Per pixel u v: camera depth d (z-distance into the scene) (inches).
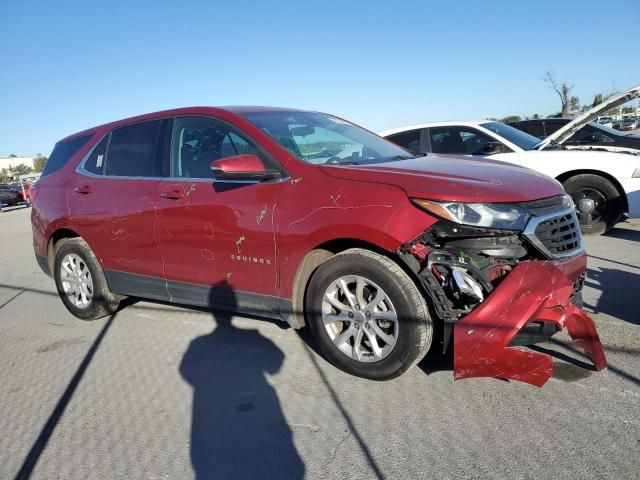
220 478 103.4
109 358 167.3
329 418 121.1
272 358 155.8
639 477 93.3
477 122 310.0
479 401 122.3
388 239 122.2
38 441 122.2
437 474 98.7
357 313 132.7
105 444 118.4
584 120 277.0
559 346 145.4
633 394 119.6
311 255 140.1
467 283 116.9
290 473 103.3
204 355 162.6
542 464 98.7
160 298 179.0
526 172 143.6
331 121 189.3
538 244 120.9
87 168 199.2
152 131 181.3
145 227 172.9
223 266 155.6
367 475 100.5
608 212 275.4
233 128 159.6
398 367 127.7
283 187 142.9
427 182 124.4
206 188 158.6
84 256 196.9
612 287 191.8
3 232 601.9
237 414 126.3
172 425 123.9
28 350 181.3
